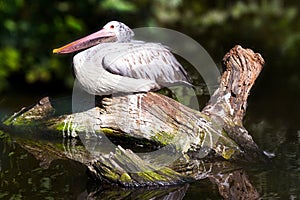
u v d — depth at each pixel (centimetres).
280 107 1166
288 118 1084
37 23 1514
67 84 1431
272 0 2392
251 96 1265
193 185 787
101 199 750
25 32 1488
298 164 850
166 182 786
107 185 785
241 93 936
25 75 1448
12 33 1477
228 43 1830
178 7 2195
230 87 941
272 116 1100
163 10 2075
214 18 2169
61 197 754
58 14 1548
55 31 1528
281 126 1032
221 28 2050
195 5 2278
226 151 874
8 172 830
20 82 1436
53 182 799
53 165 853
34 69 1457
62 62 1472
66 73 1455
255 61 952
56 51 1000
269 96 1262
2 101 1234
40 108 984
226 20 2173
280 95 1269
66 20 1538
